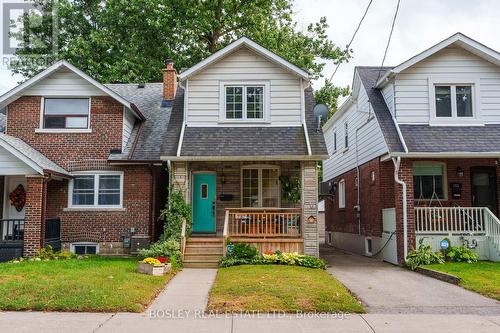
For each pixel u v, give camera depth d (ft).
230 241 45.98
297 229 47.83
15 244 45.98
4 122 61.57
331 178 83.92
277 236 47.26
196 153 47.19
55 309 25.84
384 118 52.03
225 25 95.09
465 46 51.31
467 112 51.85
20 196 52.90
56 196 51.60
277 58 50.80
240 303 27.25
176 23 86.17
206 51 95.86
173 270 40.09
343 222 73.31
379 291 32.83
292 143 48.57
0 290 28.45
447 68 51.83
